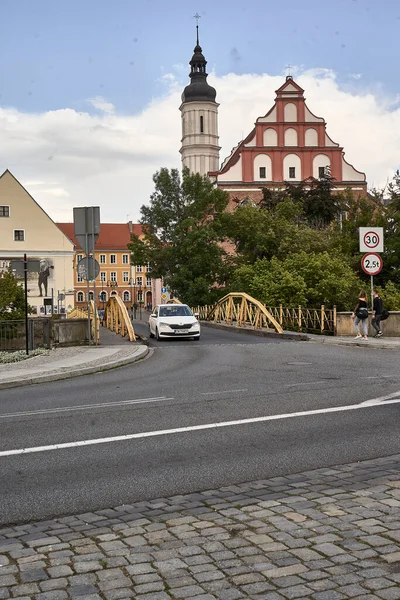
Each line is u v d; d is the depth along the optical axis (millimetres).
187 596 3701
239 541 4473
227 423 8852
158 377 14102
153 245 60000
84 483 6180
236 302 38812
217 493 5723
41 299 76938
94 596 3729
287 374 13922
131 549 4391
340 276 33781
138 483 6145
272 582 3834
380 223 42938
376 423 8656
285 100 70000
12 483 6227
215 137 92062
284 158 69875
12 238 76188
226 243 71438
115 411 9930
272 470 6520
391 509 5043
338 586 3756
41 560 4242
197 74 92250
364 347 20594
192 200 59812
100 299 118625
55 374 14422
